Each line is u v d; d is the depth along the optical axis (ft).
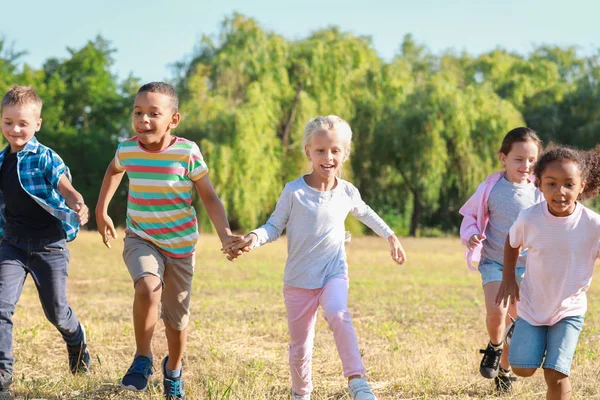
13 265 16.69
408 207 131.85
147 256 15.23
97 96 185.16
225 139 97.25
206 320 29.32
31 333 24.50
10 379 15.57
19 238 16.90
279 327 27.20
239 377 18.76
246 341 24.48
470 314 33.71
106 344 23.30
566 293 14.07
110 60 196.75
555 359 13.65
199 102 103.30
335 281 15.02
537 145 18.10
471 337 26.35
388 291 44.14
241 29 113.80
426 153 110.22
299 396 15.69
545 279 14.16
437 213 137.49
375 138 116.78
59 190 16.75
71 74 191.93
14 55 174.70
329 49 111.55
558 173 13.62
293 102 106.93
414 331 27.55
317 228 15.12
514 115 113.19
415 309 35.58
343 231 15.58
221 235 15.39
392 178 124.26
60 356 21.31
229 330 26.61
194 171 15.56
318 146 15.30
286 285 15.40
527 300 14.48
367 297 40.63
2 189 16.93
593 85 139.03
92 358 20.99
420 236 131.03
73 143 157.28
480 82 154.81
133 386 14.65
